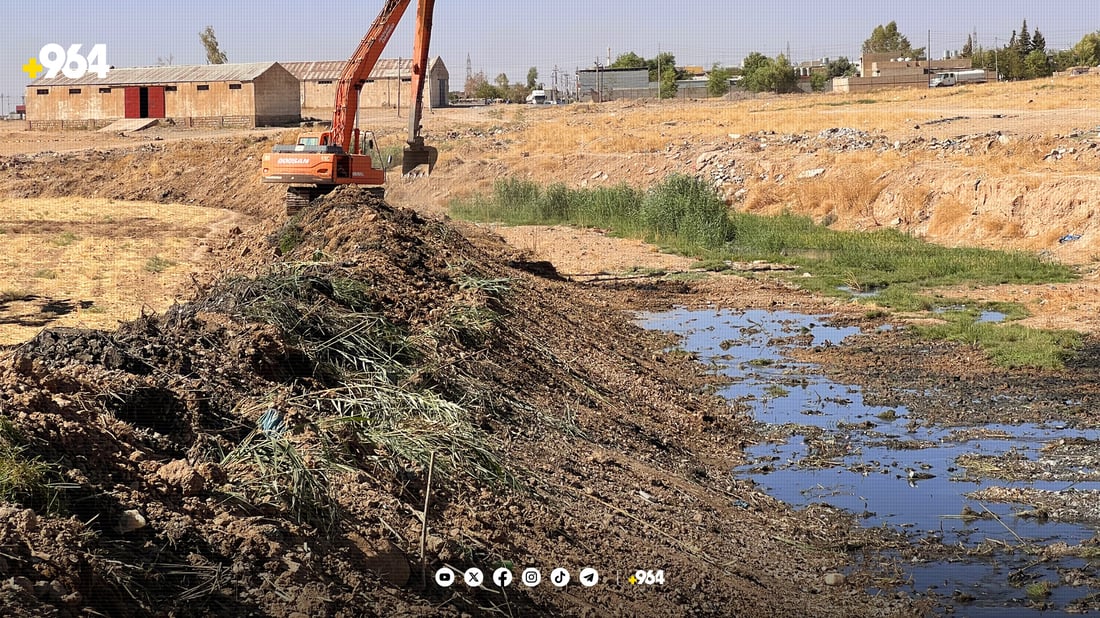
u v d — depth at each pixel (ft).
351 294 45.78
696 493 38.29
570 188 153.69
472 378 41.63
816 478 41.98
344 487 26.84
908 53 490.49
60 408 24.66
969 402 52.90
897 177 124.57
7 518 19.21
